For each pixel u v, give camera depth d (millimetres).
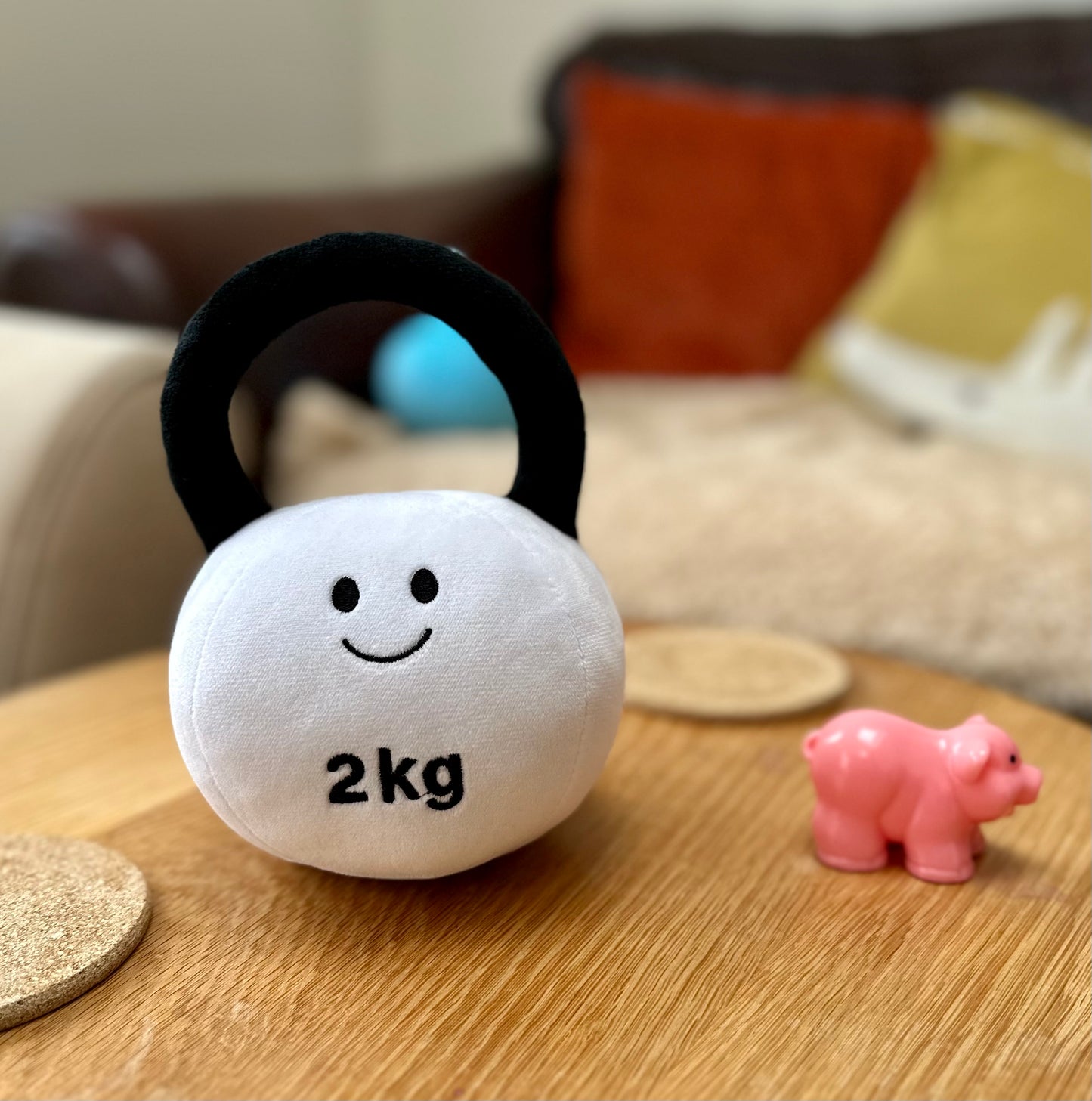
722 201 1517
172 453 458
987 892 511
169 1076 386
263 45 2143
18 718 702
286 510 472
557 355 466
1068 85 1512
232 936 472
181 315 1252
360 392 1450
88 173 1854
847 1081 385
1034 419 1172
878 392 1321
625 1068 392
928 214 1409
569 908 494
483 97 2285
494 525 456
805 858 541
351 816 443
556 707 445
